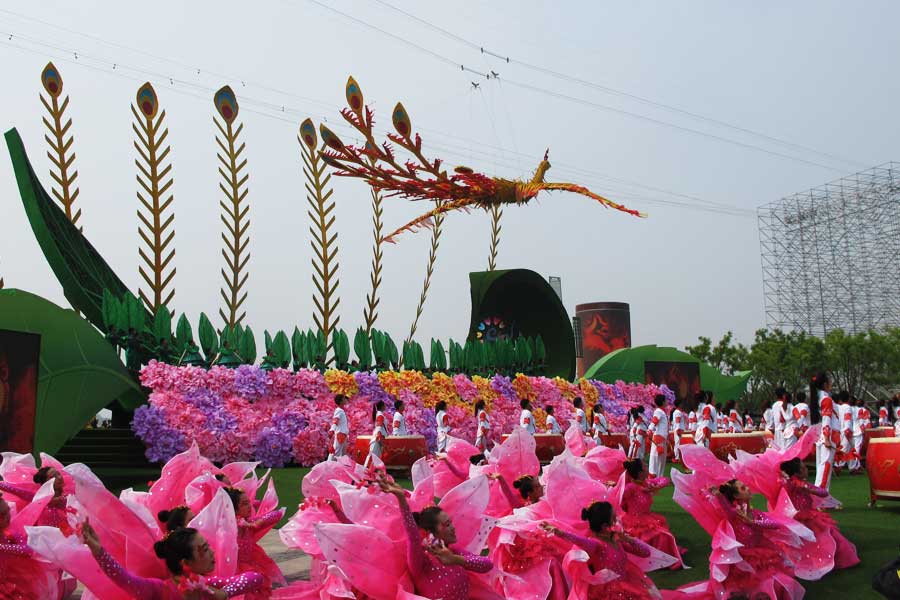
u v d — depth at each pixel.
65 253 17.78
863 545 7.61
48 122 18.28
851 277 70.19
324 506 5.50
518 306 28.81
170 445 16.45
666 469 17.77
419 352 22.73
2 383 11.49
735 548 5.70
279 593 5.11
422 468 5.82
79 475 3.91
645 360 29.48
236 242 19.80
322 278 21.73
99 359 15.02
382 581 4.29
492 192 23.14
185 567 3.76
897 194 68.88
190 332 18.64
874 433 16.02
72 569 3.58
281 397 18.81
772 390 52.84
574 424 7.78
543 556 5.37
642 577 5.25
